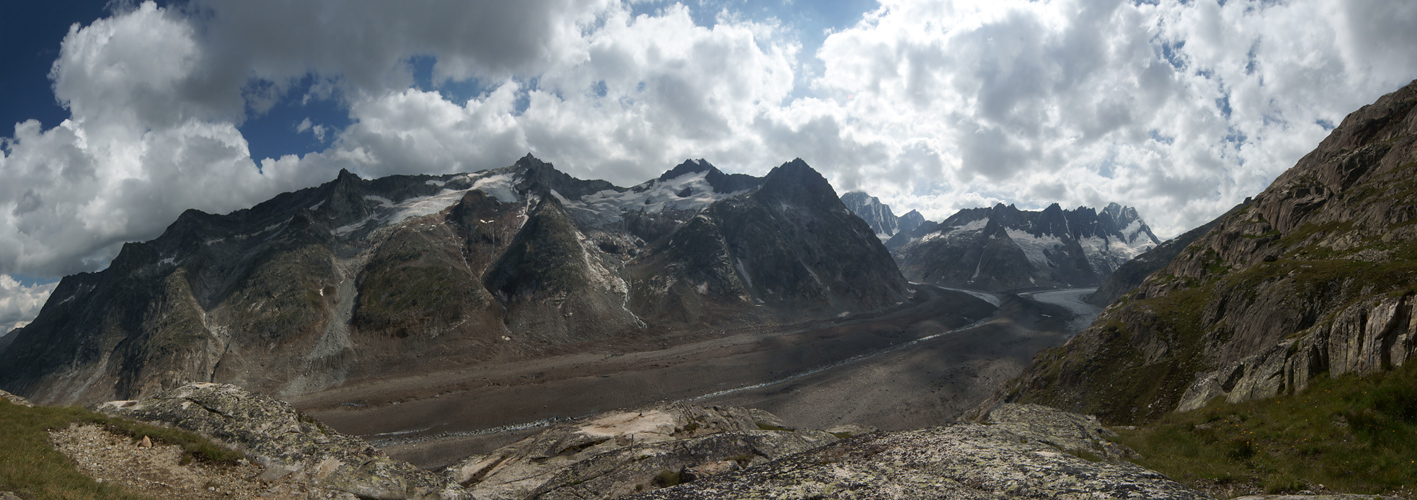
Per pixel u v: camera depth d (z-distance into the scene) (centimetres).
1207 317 7869
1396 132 9525
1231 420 2880
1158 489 845
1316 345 3678
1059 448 2378
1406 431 1977
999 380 14512
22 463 1487
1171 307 8738
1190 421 3162
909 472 1130
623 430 4225
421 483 1980
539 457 3781
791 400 13275
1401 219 6938
